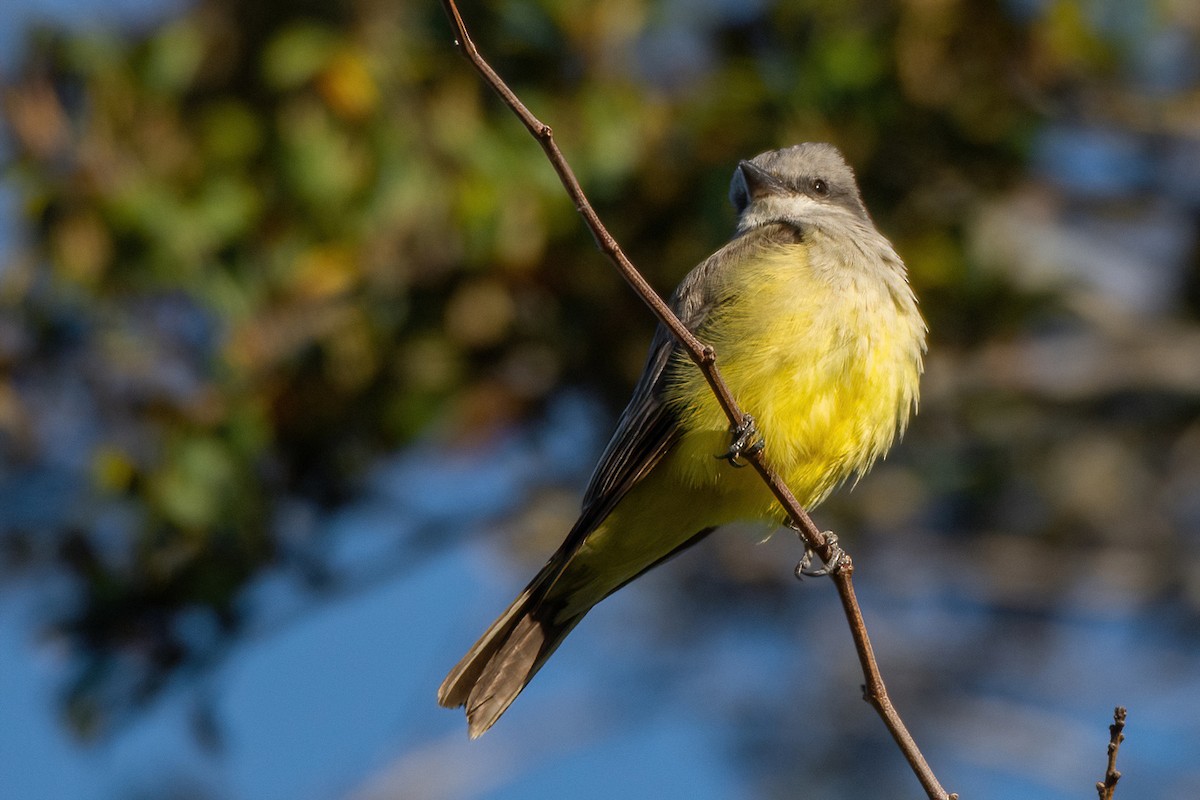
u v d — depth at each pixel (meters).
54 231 11.56
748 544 16.83
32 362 11.85
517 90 12.10
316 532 12.83
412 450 12.89
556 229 11.99
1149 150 15.52
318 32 11.78
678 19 12.51
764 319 8.59
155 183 11.77
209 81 12.18
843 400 8.62
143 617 12.20
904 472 15.19
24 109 11.59
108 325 11.71
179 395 11.86
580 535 8.53
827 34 12.32
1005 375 14.12
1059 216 15.47
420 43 12.06
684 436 8.63
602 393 12.80
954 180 12.80
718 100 12.13
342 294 12.02
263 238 11.99
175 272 11.60
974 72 12.50
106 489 11.73
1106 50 13.11
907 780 16.39
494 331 12.27
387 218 11.86
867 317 8.70
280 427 12.30
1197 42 14.93
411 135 11.91
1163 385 15.42
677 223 12.21
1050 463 16.03
